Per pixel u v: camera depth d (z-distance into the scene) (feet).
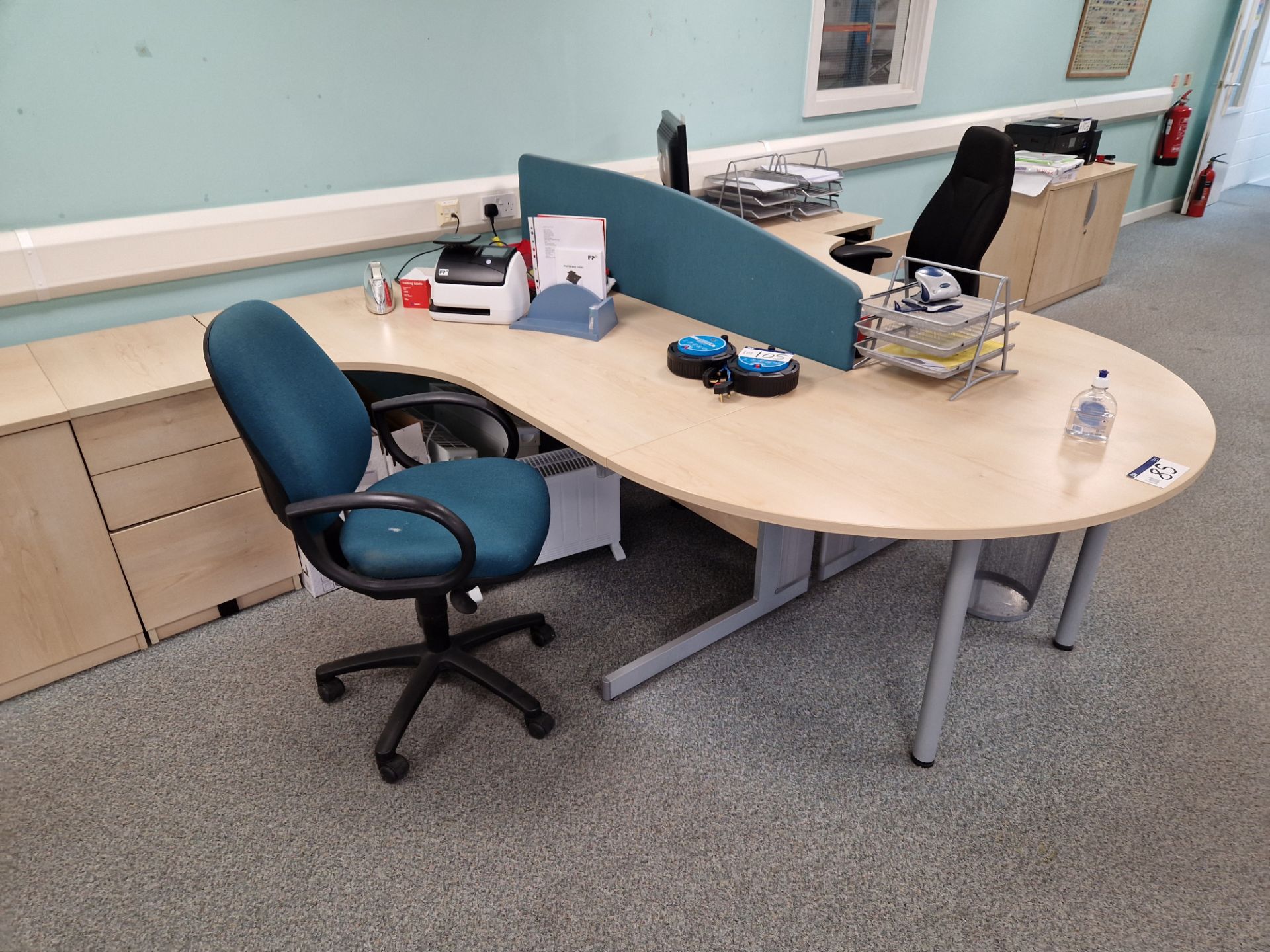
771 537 6.66
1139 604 7.25
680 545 8.14
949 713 6.08
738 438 5.07
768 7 10.36
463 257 7.26
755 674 6.44
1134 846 5.03
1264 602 7.23
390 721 5.60
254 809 5.33
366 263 8.43
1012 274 13.38
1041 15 14.43
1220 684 6.33
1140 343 12.83
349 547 5.04
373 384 8.85
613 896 4.77
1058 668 6.51
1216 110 19.62
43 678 6.33
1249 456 9.66
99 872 4.92
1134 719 6.00
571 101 9.08
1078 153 13.99
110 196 6.80
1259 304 14.46
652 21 9.34
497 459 6.18
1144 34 17.19
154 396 5.92
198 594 6.82
